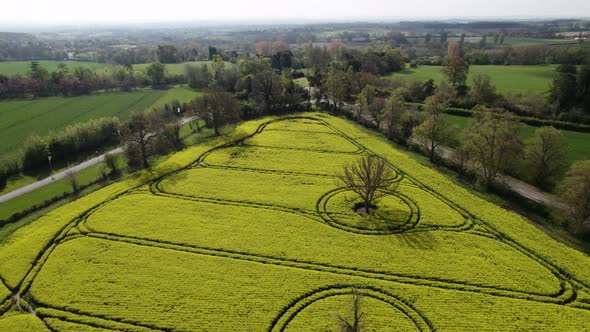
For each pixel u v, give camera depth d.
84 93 138.75
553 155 66.06
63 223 55.28
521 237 51.78
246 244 50.75
